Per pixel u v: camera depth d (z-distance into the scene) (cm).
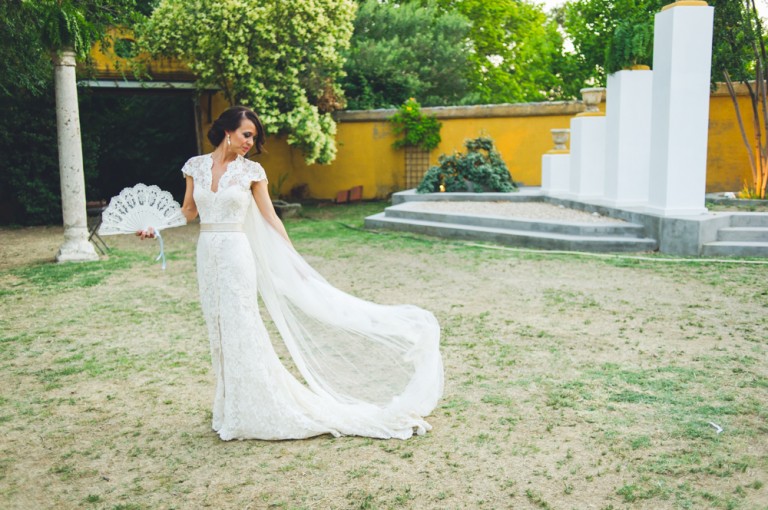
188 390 445
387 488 304
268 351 365
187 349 539
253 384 357
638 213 978
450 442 352
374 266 893
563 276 788
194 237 1236
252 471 325
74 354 531
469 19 2706
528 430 365
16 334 594
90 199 1554
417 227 1187
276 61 1465
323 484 310
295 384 378
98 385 458
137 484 315
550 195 1364
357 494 299
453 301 683
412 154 1792
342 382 387
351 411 374
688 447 338
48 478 324
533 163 1745
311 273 381
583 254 927
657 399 405
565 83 3006
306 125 1505
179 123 1916
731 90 1282
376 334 387
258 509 289
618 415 382
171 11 1398
